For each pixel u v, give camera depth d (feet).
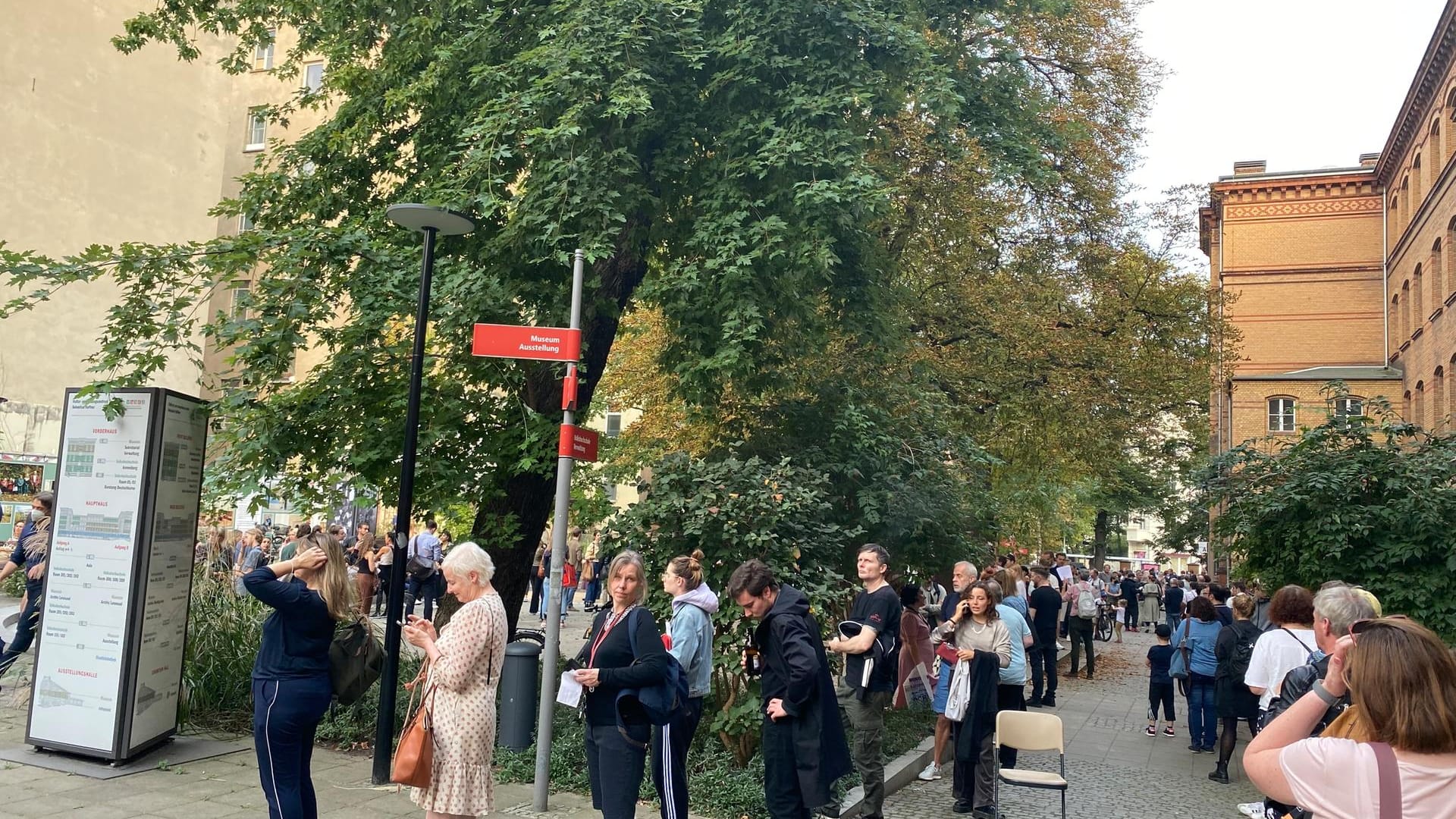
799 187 30.50
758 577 18.38
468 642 15.65
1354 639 8.68
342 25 36.96
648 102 29.01
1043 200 60.23
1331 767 8.23
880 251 40.09
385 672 23.91
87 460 24.67
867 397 41.93
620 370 68.95
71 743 23.93
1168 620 69.87
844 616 31.17
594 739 17.03
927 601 45.47
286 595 16.19
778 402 40.06
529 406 32.65
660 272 35.53
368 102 35.68
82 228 86.79
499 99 31.53
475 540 31.96
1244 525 34.45
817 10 32.53
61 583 24.48
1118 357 58.34
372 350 29.76
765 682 18.10
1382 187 113.50
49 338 84.07
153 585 24.56
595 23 31.01
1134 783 29.63
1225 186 119.75
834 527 28.81
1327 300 114.93
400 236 34.30
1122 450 64.28
